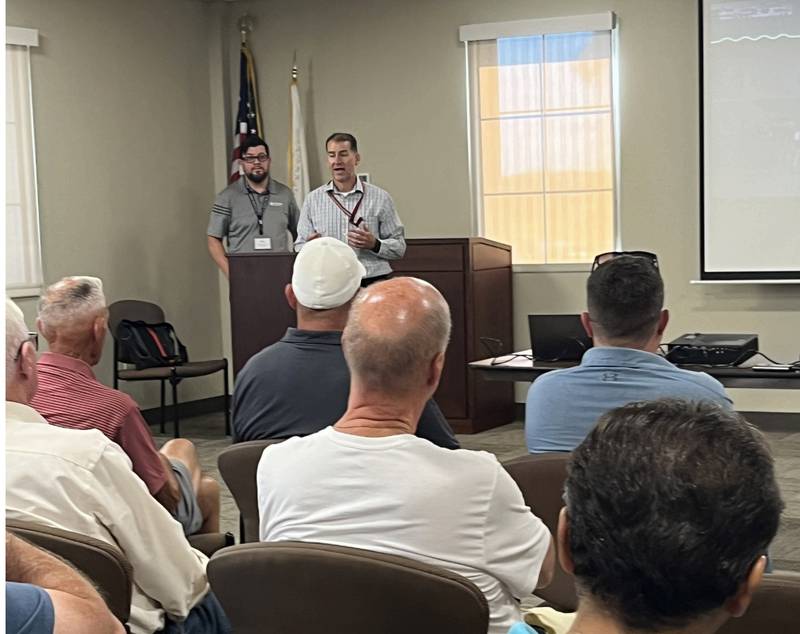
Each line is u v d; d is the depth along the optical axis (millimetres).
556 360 4758
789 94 6789
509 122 7660
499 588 1852
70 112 7273
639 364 2486
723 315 7156
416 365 1905
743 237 6961
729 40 6883
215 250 7727
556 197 7586
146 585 2182
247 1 8320
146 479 2826
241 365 6777
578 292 7543
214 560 1671
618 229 7422
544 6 7457
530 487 2289
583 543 877
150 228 7918
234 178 8094
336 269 2883
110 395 2811
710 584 839
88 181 7414
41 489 2039
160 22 7984
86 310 2822
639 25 7234
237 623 1688
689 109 7156
